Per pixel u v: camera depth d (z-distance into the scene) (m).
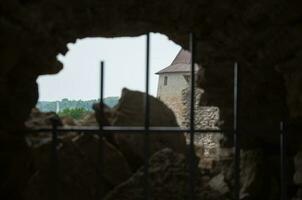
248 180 11.08
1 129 6.91
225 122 11.68
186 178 11.35
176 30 9.31
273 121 10.71
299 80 8.06
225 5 8.02
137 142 13.53
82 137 12.12
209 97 11.27
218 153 12.76
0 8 6.29
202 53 10.05
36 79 8.12
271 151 11.52
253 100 10.55
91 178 11.72
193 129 7.07
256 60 9.34
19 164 7.39
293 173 9.91
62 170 11.38
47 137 11.41
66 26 8.12
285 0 7.29
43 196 10.53
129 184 11.27
